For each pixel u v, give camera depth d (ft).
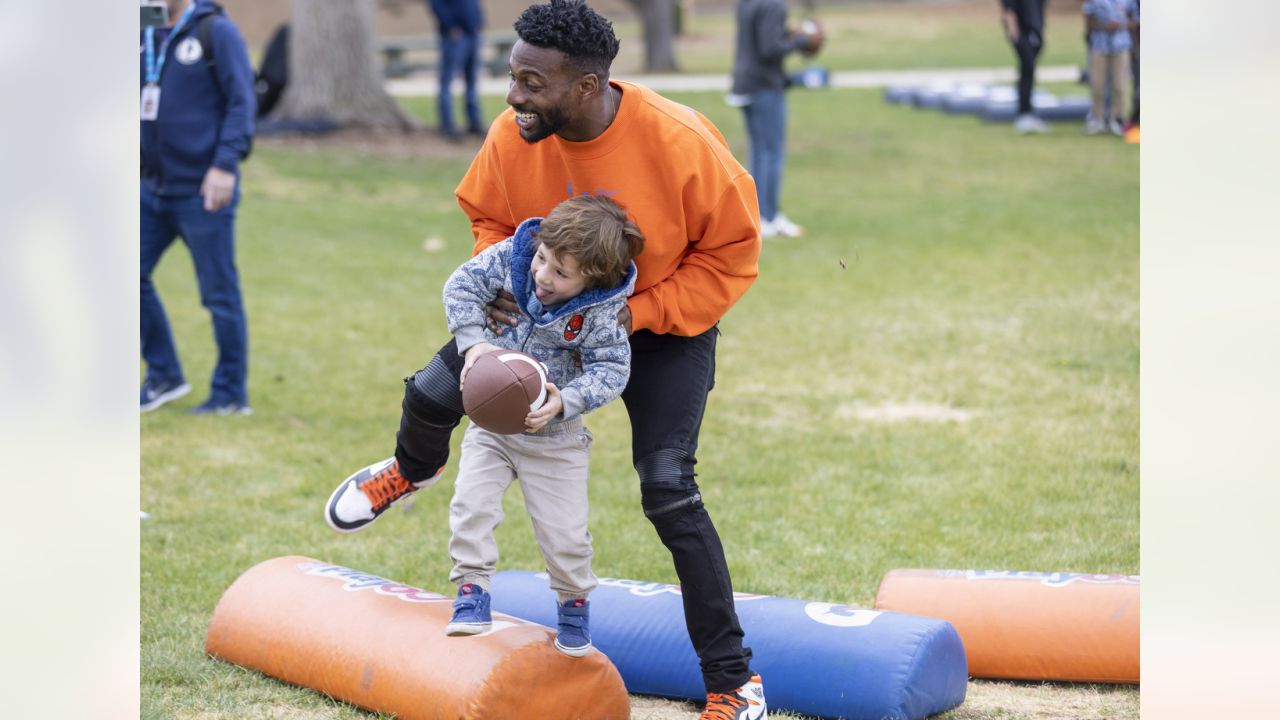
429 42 82.02
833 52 105.60
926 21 124.06
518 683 10.32
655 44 94.84
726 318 30.25
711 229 10.53
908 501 17.98
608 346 10.18
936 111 67.87
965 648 12.19
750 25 37.60
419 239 39.29
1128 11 55.47
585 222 9.71
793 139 59.52
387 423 22.33
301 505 17.94
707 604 10.39
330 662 11.29
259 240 37.99
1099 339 27.50
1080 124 60.34
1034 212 41.63
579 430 10.70
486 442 10.71
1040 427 21.59
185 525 16.92
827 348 27.48
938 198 44.75
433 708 10.36
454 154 53.21
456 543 10.75
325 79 56.54
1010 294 31.76
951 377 25.00
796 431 21.80
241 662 12.15
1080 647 11.94
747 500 18.17
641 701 11.95
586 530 10.73
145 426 21.79
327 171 48.83
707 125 10.89
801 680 11.18
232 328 22.54
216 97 21.50
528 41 9.83
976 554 15.69
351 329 29.12
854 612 11.62
